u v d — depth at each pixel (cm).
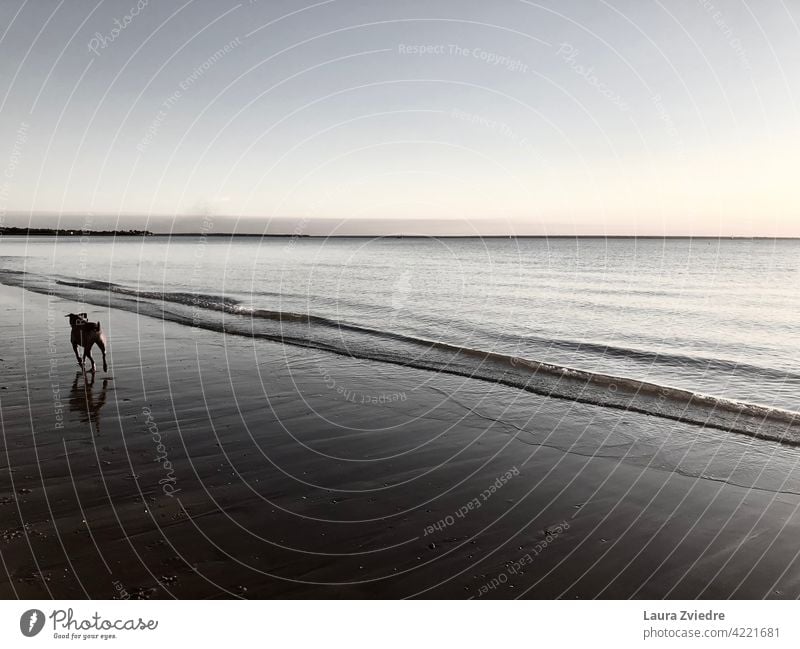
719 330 2084
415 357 1378
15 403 923
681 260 7381
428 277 4616
